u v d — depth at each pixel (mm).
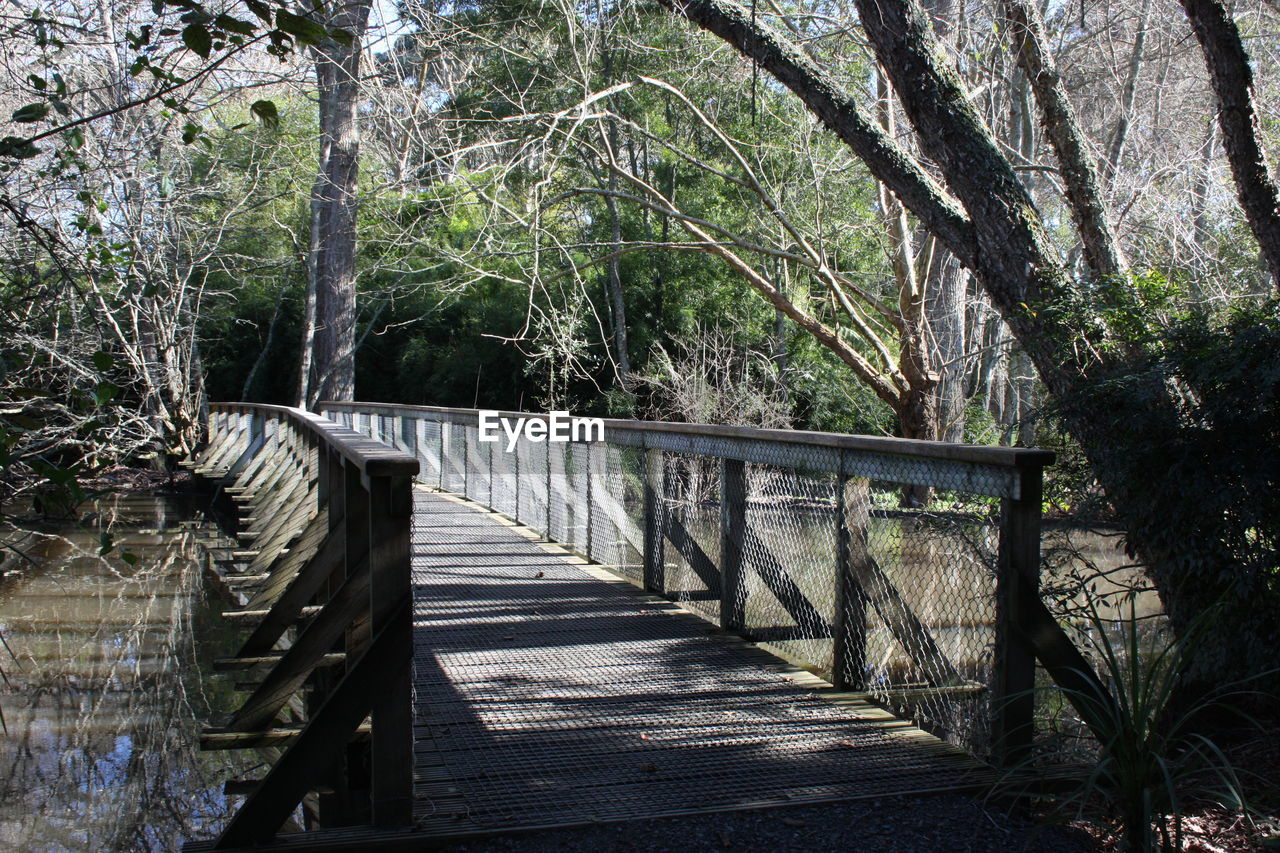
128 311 10906
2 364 3242
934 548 3645
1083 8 9344
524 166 13406
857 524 3879
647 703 3729
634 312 18062
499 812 2725
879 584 3818
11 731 5316
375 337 21328
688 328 16922
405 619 2582
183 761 4941
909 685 3643
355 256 17703
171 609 8141
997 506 3465
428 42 13469
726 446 4824
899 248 11625
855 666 3873
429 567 6512
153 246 11812
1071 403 3922
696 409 14844
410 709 2594
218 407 14734
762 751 3229
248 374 20906
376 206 14891
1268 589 3471
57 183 6348
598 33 12508
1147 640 4758
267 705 3641
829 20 9617
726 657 4379
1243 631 3463
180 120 11398
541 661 4301
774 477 4578
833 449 3920
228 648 6914
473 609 5285
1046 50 5445
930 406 11508
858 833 2619
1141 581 4219
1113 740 2506
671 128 16375
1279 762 3168
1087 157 5387
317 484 5734
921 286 12430
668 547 5812
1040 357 4508
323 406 16250
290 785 2498
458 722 3500
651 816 2707
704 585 5430
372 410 13703
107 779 4680
